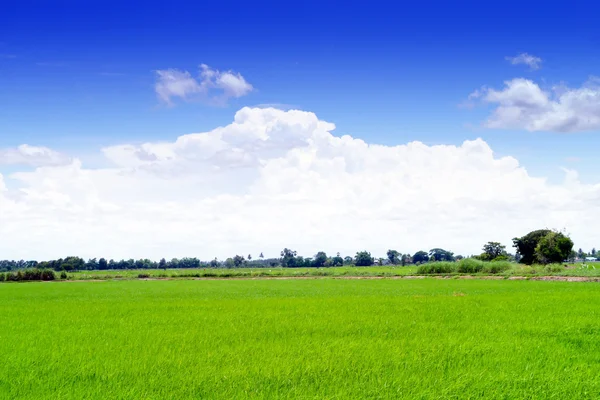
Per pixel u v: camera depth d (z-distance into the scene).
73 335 15.36
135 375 10.44
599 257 161.25
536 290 31.78
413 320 17.62
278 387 9.53
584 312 19.02
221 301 26.81
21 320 19.34
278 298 28.31
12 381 10.13
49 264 139.75
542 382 9.68
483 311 19.80
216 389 9.42
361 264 158.38
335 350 12.52
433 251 161.50
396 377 9.97
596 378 9.85
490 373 10.27
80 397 9.03
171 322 18.05
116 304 26.12
